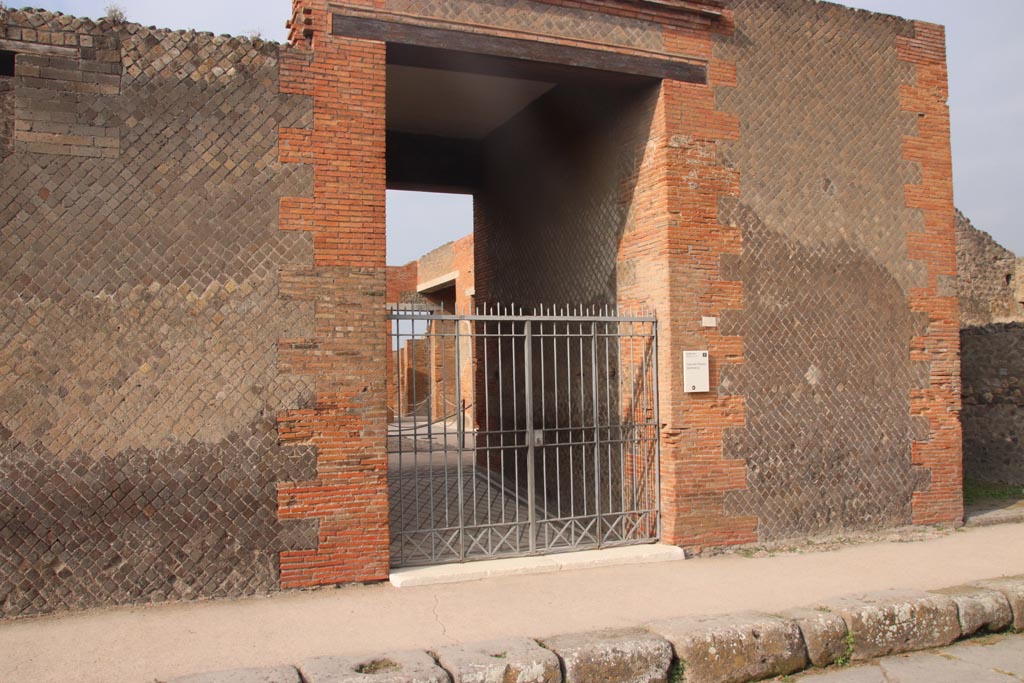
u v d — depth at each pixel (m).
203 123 6.70
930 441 9.31
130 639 5.67
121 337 6.43
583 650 5.28
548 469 10.53
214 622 6.03
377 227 7.13
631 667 5.34
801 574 7.48
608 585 7.09
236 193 6.75
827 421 8.78
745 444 8.38
